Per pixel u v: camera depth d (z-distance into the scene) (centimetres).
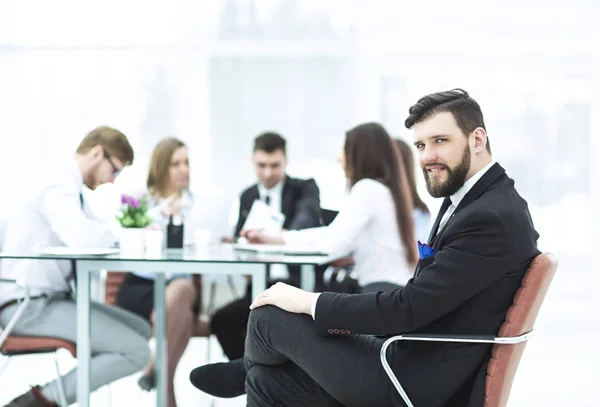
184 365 468
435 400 197
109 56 642
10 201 629
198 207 438
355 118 644
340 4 638
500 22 634
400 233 319
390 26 640
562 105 638
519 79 638
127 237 283
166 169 378
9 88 636
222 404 371
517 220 189
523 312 189
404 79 644
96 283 447
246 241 355
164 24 639
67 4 635
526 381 433
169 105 646
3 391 394
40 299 288
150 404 370
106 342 295
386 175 324
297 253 308
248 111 645
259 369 218
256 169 435
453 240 191
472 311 193
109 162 296
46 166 299
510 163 643
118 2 638
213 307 416
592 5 627
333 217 439
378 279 320
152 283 388
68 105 642
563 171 639
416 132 202
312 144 646
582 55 633
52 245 294
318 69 645
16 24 633
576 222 640
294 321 207
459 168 198
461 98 200
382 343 210
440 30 638
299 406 217
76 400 287
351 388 205
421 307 189
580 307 637
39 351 282
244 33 642
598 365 480
